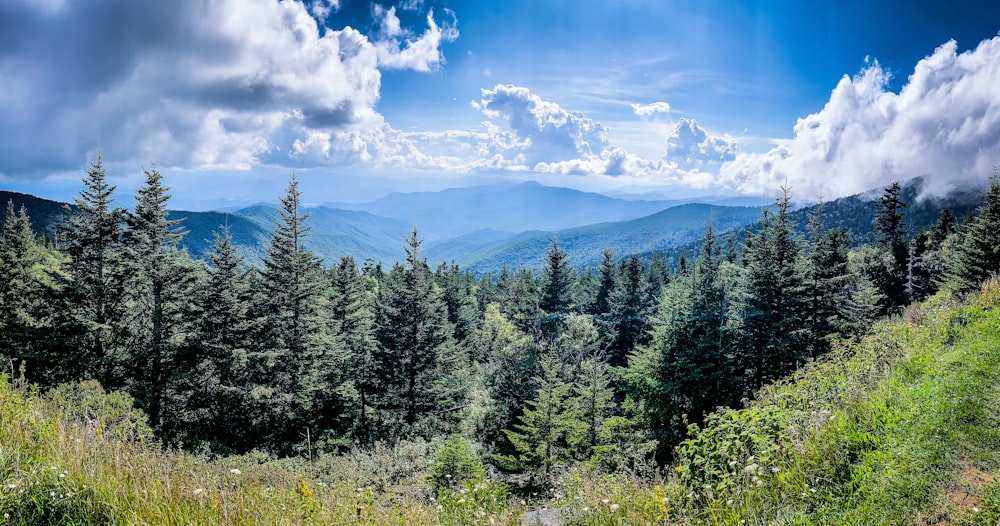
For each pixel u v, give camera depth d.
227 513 3.94
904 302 51.47
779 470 5.13
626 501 5.28
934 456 4.90
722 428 6.24
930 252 55.97
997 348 7.33
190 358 27.88
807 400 8.02
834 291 39.53
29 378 23.61
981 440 5.07
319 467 21.50
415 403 32.66
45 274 26.69
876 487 4.59
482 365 47.03
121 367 26.80
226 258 28.92
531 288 57.72
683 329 29.89
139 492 4.01
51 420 5.61
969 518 3.98
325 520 4.39
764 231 36.03
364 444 29.36
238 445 27.44
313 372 29.78
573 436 25.89
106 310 26.94
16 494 3.65
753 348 30.28
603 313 59.72
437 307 36.34
